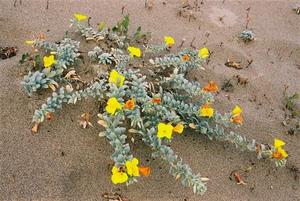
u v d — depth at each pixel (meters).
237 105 0.67
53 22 0.73
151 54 0.71
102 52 0.66
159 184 0.54
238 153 0.60
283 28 0.87
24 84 0.57
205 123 0.59
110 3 0.82
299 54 0.81
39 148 0.54
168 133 0.52
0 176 0.50
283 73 0.76
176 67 0.66
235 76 0.72
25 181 0.50
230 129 0.63
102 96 0.59
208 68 0.72
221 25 0.84
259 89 0.71
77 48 0.65
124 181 0.51
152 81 0.65
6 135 0.54
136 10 0.82
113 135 0.54
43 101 0.59
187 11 0.85
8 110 0.57
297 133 0.65
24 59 0.62
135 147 0.57
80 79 0.61
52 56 0.58
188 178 0.52
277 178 0.58
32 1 0.77
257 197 0.55
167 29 0.79
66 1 0.79
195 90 0.62
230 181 0.56
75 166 0.53
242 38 0.81
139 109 0.59
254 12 0.90
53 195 0.50
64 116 0.58
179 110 0.60
